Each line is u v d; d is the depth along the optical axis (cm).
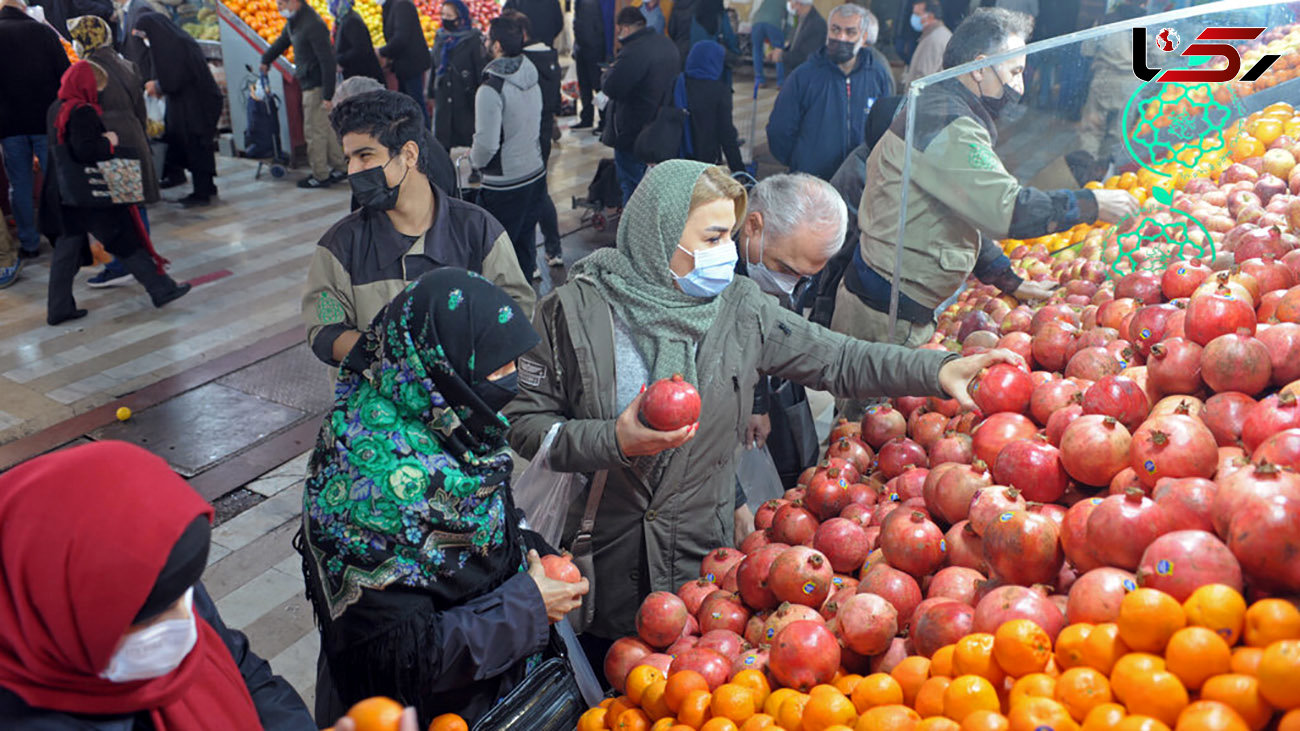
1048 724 126
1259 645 120
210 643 149
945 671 150
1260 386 175
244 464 462
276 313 626
